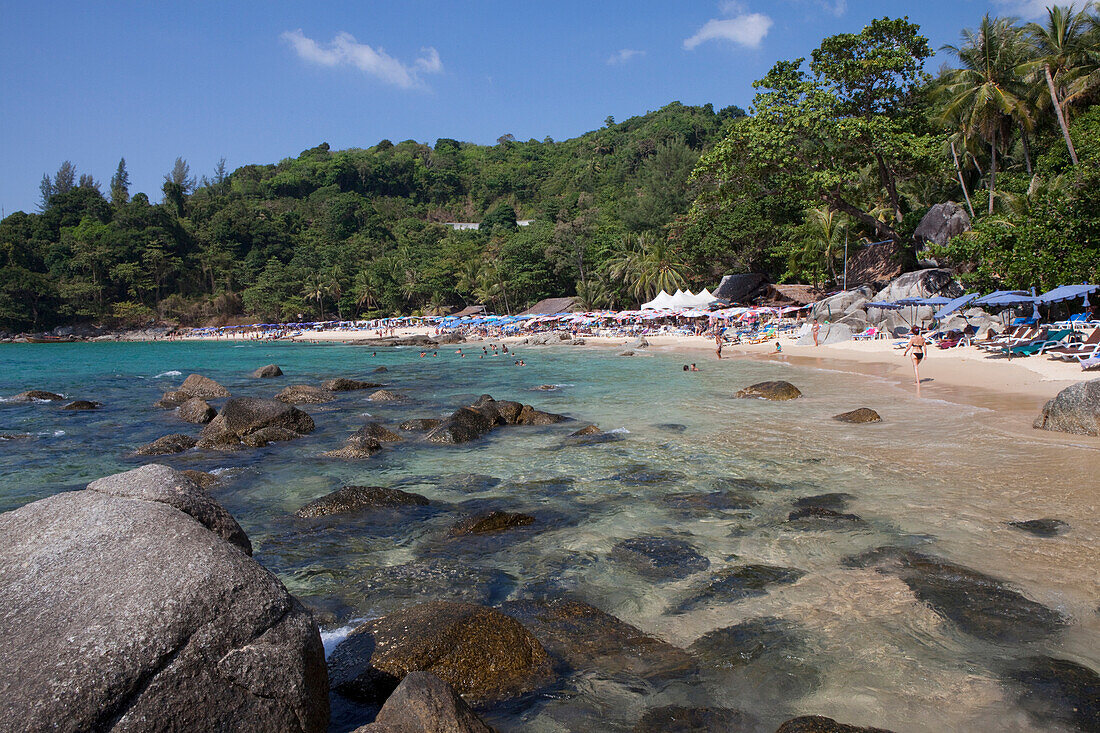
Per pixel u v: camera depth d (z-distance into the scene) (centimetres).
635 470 1009
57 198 12512
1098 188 2492
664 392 1925
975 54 3700
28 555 351
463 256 9662
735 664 452
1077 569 567
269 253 12219
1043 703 392
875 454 1024
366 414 1680
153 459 1190
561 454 1146
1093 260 2359
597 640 491
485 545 711
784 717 395
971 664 439
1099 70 3309
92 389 2452
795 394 1659
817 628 495
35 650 302
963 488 818
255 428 1346
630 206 8562
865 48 3888
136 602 321
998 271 2808
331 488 980
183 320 10600
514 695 424
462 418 1349
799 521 728
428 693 358
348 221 13950
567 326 6012
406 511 839
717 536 705
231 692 323
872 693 414
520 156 17775
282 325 9462
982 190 3966
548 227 8950
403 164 16638
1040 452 966
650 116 15562
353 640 466
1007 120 3838
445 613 470
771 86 4069
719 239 5400
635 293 6494
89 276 10538
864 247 4538
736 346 3706
